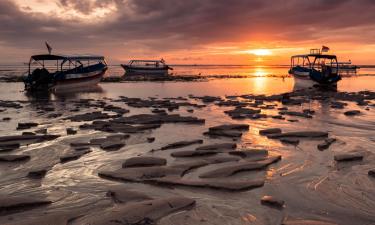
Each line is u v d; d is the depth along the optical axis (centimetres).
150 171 887
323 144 1196
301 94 3186
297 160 1028
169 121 1695
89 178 875
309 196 752
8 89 3797
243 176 880
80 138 1319
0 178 881
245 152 1073
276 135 1341
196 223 617
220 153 1094
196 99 2844
